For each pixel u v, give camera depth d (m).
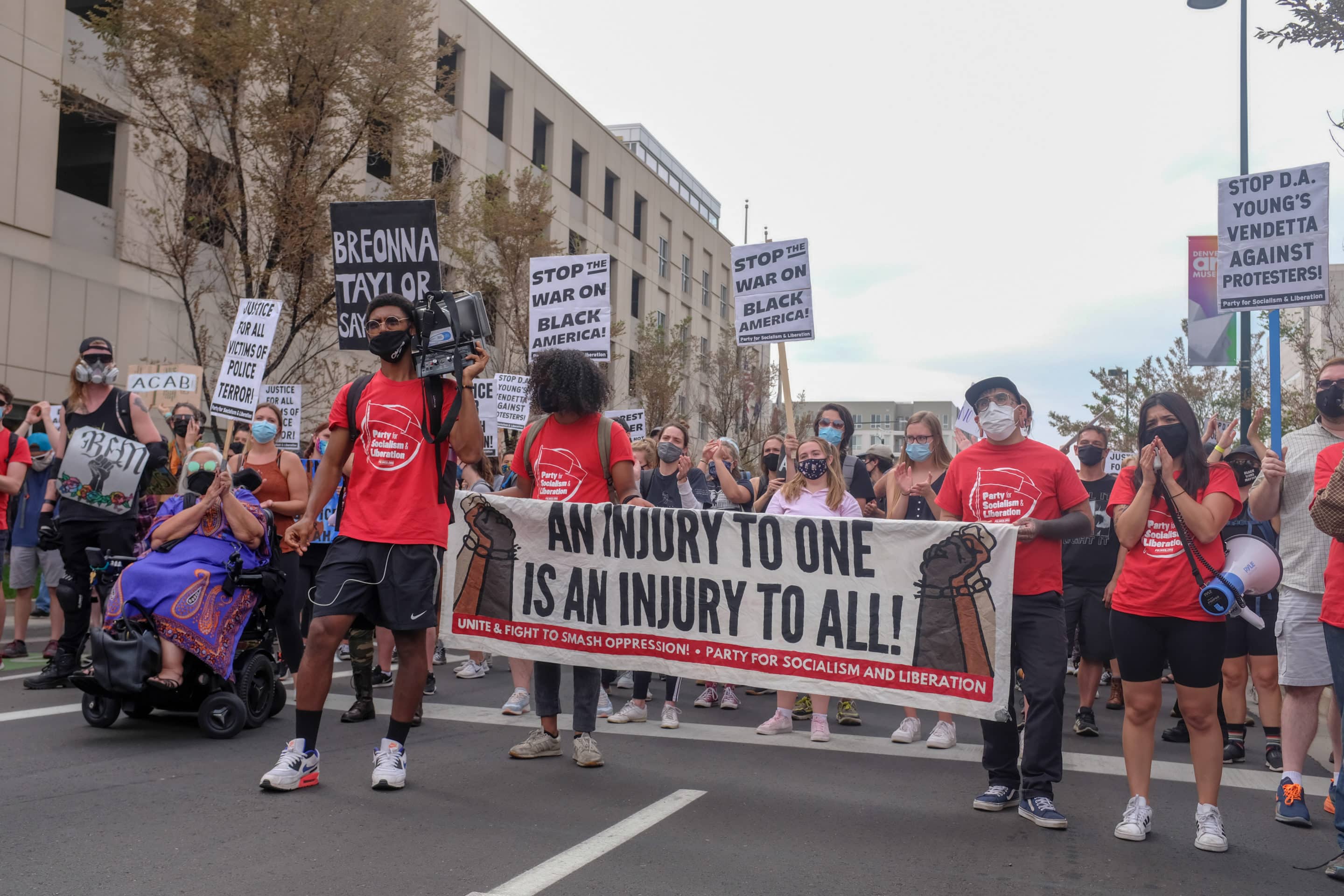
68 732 5.99
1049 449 5.07
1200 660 4.54
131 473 7.29
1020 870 4.05
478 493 5.88
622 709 7.69
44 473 9.16
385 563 4.84
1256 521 5.59
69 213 18.02
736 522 5.39
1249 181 8.08
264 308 9.34
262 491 7.32
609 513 5.62
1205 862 4.26
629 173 42.53
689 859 4.00
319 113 16.38
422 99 17.16
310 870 3.70
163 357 19.59
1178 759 6.65
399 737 4.97
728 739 6.61
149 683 5.83
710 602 5.41
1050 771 4.78
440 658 10.15
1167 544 4.64
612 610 5.59
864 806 4.96
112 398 7.57
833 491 7.20
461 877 3.68
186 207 16.27
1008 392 5.05
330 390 18.36
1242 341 17.08
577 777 5.32
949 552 4.97
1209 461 4.79
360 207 7.35
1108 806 5.17
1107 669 9.05
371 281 7.36
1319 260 7.78
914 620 5.03
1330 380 5.28
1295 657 5.04
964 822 4.74
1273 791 5.71
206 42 15.28
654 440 8.41
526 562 5.76
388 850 3.96
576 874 3.76
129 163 18.66
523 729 6.60
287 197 15.93
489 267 23.52
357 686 6.70
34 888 3.45
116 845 3.92
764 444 9.25
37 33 17.36
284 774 4.77
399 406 4.94
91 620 7.62
